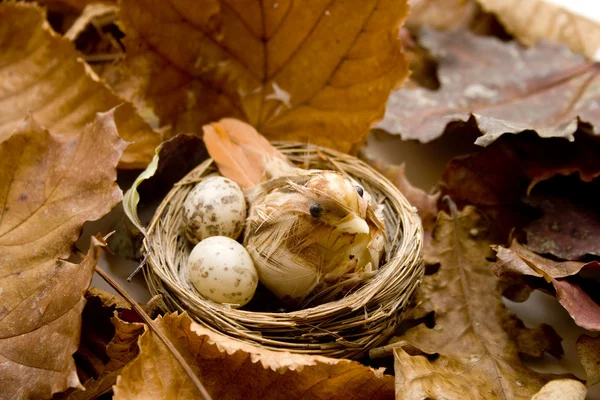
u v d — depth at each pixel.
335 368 0.38
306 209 0.40
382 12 0.43
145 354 0.38
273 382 0.39
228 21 0.44
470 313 0.42
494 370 0.41
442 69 0.49
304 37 0.44
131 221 0.41
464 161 0.45
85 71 0.44
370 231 0.40
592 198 0.44
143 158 0.44
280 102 0.46
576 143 0.44
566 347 0.42
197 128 0.46
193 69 0.45
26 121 0.40
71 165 0.40
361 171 0.43
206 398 0.37
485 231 0.44
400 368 0.39
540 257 0.42
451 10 0.52
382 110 0.44
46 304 0.38
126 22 0.43
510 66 0.49
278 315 0.39
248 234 0.41
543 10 0.51
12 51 0.44
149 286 0.41
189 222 0.41
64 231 0.40
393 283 0.40
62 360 0.37
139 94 0.45
